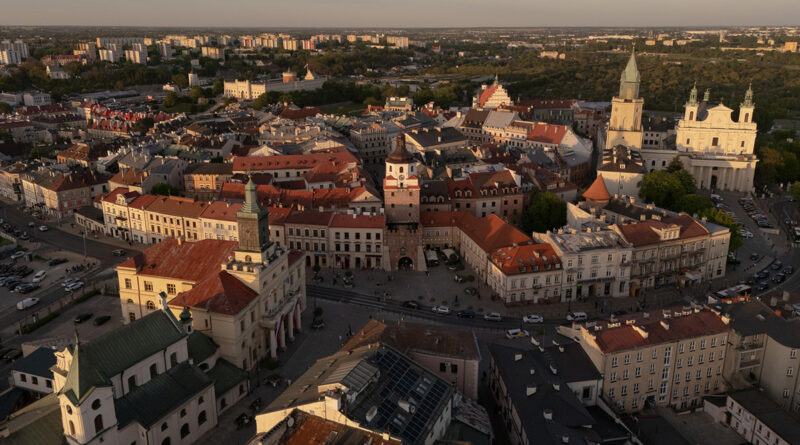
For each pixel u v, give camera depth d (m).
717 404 127.25
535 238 185.00
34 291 184.62
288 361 143.38
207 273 147.75
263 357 143.88
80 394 94.12
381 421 93.25
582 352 126.12
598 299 175.50
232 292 134.50
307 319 163.50
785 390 127.94
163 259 154.38
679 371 128.12
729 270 197.88
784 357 125.94
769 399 121.50
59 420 102.81
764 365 131.00
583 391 120.75
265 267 141.00
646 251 177.75
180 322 120.00
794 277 192.50
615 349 120.81
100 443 97.88
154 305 153.62
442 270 195.38
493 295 175.62
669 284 184.75
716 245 189.00
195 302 133.12
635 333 124.38
